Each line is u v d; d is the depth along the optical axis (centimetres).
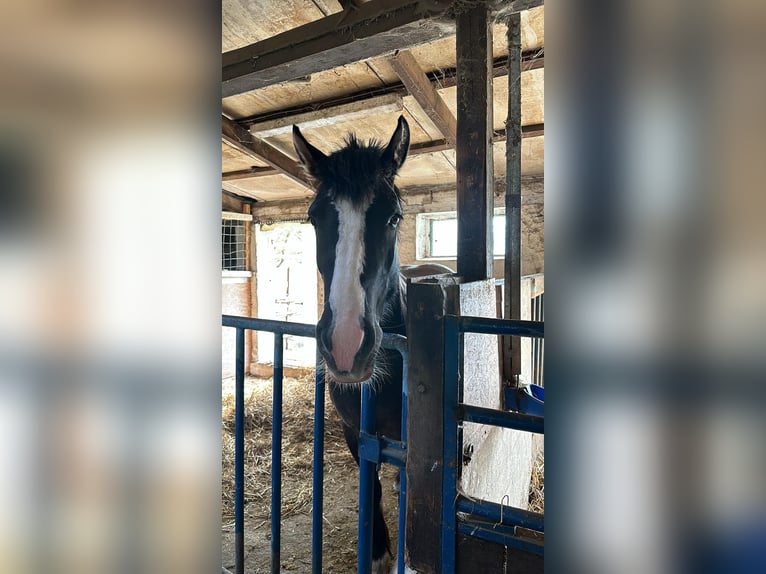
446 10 176
